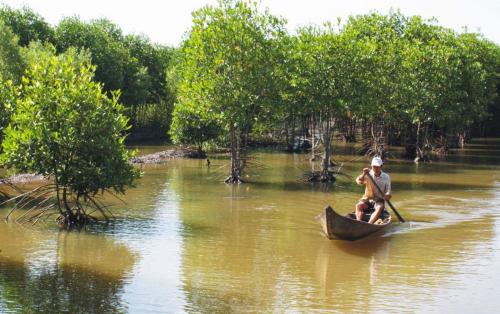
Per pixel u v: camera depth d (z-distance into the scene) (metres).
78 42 61.88
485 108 58.88
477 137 81.44
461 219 21.28
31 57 47.38
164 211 22.17
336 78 31.55
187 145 46.72
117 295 12.61
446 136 52.75
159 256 15.81
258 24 30.30
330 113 33.06
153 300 12.33
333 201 25.25
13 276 13.84
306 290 13.11
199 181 30.89
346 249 16.84
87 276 13.95
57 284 13.30
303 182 31.39
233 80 29.62
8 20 58.94
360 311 11.81
